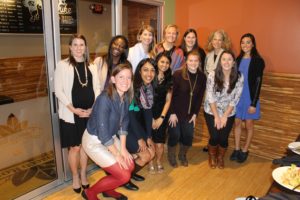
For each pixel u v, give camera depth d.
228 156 3.40
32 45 2.44
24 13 2.38
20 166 2.75
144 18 3.61
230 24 3.46
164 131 2.84
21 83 2.54
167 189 2.66
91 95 2.41
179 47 3.17
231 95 2.79
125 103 2.14
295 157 1.64
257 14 3.24
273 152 3.31
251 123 3.15
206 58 3.24
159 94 2.67
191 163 3.20
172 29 2.90
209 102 2.86
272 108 3.24
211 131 2.95
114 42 2.49
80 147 2.48
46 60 2.44
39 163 2.76
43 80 2.52
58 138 2.63
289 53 3.12
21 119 2.66
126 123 2.25
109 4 3.18
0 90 2.48
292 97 3.08
